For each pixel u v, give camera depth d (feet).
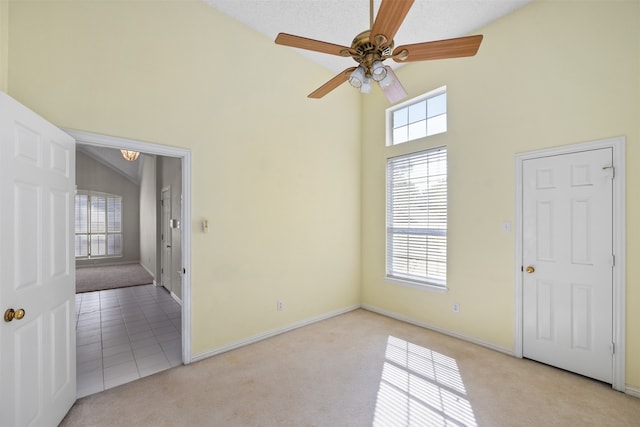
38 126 5.24
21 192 4.79
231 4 8.75
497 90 9.23
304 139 11.39
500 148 9.17
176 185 15.05
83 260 24.72
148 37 7.72
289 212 10.89
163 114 7.94
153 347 9.50
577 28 7.71
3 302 4.34
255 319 9.91
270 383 7.36
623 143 7.01
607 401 6.61
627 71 6.98
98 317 12.48
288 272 10.87
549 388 7.11
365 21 9.35
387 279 12.42
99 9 6.98
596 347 7.41
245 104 9.66
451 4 8.54
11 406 4.48
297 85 11.14
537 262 8.43
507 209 9.02
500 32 9.14
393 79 6.41
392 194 12.55
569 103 7.84
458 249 10.18
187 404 6.52
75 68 6.64
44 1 6.31
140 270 23.17
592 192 7.49
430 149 11.05
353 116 13.32
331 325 11.41
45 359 5.39
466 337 9.96
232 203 9.34
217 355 8.90
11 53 5.95
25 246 4.87
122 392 6.96
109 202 26.04
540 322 8.37
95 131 6.89
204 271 8.72
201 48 8.68
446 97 10.52
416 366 8.20
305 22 9.45
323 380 7.50
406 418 6.08
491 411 6.28
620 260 7.06
